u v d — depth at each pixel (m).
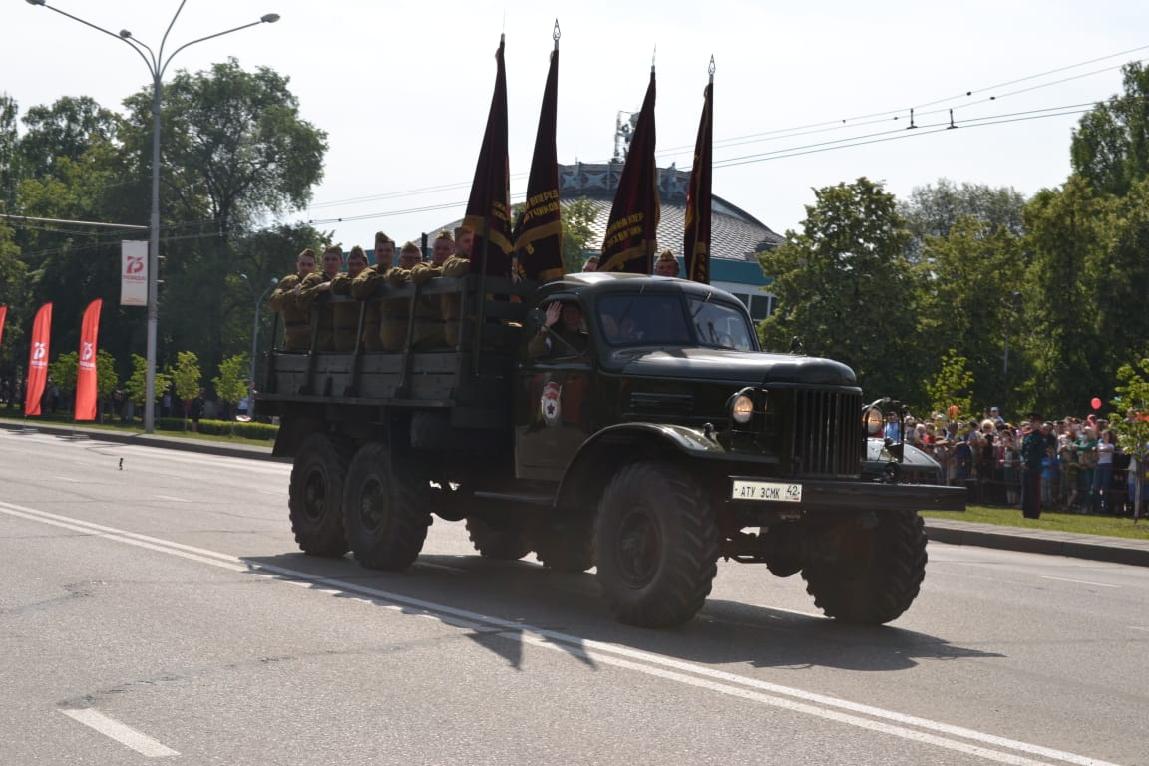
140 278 42.91
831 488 8.70
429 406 10.96
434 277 11.30
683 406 9.45
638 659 7.80
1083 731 6.47
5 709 6.32
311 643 8.04
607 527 9.11
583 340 10.27
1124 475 23.91
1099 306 47.12
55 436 42.78
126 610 9.05
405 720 6.20
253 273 76.06
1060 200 48.09
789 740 6.01
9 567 11.01
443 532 16.02
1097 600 12.16
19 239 83.12
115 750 5.63
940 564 15.12
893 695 7.12
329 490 12.41
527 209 11.50
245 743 5.76
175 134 72.25
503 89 11.30
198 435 46.25
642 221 12.41
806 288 38.03
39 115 96.75
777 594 11.36
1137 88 64.19
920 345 37.88
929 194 95.06
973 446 25.16
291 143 74.75
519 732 6.02
